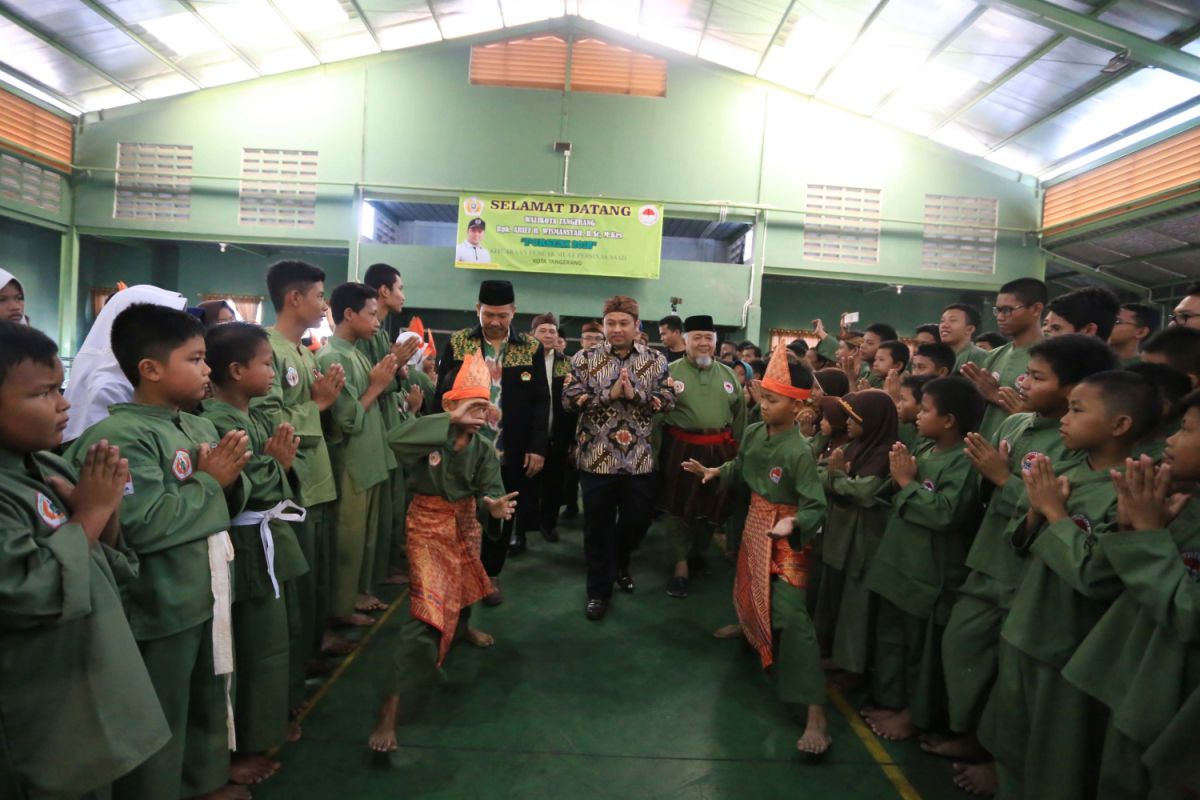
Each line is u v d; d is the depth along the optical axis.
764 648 2.46
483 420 2.29
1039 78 7.64
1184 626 1.36
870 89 9.28
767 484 2.51
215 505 1.70
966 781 2.12
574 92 9.88
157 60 8.73
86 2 7.35
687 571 4.01
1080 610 1.72
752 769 2.21
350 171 9.78
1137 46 6.27
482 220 9.66
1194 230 7.85
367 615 3.34
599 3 9.33
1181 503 1.47
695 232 11.61
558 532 4.97
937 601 2.33
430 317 10.90
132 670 1.35
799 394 2.43
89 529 1.31
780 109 10.01
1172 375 1.83
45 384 1.26
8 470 1.25
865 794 2.09
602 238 9.73
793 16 8.09
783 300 11.88
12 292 2.20
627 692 2.68
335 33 9.05
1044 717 1.72
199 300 11.45
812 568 3.21
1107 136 8.38
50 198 9.29
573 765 2.19
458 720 2.43
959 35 7.29
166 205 9.72
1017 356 2.99
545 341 4.65
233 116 9.70
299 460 2.31
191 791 1.74
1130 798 1.53
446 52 9.84
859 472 2.66
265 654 2.00
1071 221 9.29
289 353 2.53
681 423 3.78
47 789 1.24
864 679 2.86
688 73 9.98
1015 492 1.99
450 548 2.35
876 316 11.89
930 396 2.41
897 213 10.10
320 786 2.03
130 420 1.63
